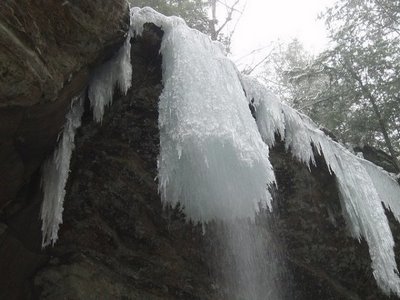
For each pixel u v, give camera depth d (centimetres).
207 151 505
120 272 605
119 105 560
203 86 544
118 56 493
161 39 561
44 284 548
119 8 442
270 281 729
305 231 736
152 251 627
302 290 761
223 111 538
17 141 418
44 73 370
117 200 593
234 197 514
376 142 1214
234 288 695
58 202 484
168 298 645
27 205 506
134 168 595
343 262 772
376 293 814
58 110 438
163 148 524
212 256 675
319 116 1262
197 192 521
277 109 669
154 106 577
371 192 794
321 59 1146
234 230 685
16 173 457
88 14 400
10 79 343
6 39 324
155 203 614
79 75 444
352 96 1130
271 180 525
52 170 489
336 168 745
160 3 1098
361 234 755
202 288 674
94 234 589
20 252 529
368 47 1076
